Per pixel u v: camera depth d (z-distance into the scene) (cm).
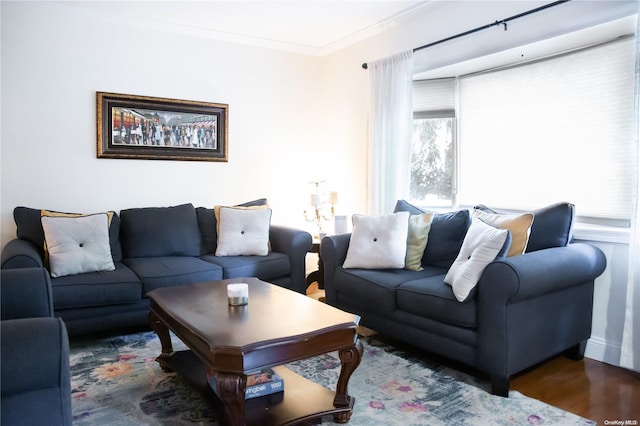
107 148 387
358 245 326
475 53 341
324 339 195
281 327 194
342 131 475
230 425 187
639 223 251
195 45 426
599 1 271
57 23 364
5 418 131
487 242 239
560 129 325
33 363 132
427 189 418
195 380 226
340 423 204
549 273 232
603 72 300
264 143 471
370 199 421
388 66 401
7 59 347
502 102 363
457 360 251
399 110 392
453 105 400
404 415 212
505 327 225
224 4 366
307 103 495
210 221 404
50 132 366
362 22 412
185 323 200
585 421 207
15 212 333
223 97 444
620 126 293
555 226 268
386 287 286
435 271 313
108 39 386
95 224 328
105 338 317
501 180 366
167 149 414
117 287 299
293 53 482
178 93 420
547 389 241
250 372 175
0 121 347
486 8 333
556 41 301
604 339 279
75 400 227
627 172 290
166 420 208
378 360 279
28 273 194
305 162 498
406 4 371
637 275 254
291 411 199
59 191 372
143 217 375
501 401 226
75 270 308
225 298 241
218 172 446
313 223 501
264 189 474
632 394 235
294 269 384
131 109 396
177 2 361
